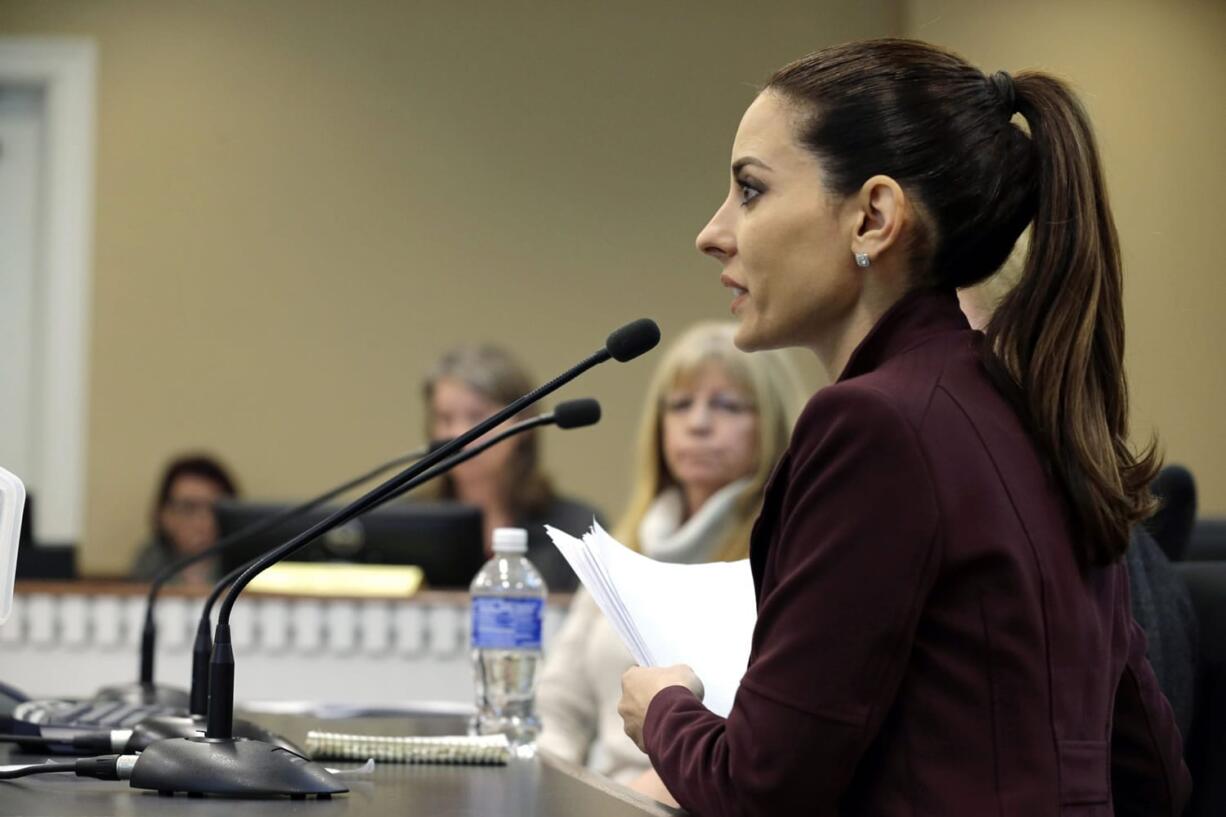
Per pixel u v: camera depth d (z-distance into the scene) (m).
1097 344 3.80
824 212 3.83
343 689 10.54
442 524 10.79
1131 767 4.08
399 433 18.11
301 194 18.31
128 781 3.89
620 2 18.38
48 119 18.31
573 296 18.22
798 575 3.44
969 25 17.45
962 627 3.42
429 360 18.19
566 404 5.27
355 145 18.38
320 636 10.55
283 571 10.66
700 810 3.54
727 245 4.00
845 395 3.51
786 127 3.88
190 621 10.62
